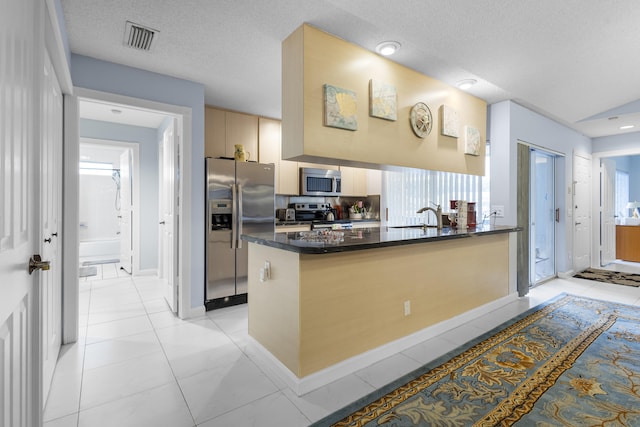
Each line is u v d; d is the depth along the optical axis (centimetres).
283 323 211
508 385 199
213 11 211
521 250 396
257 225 385
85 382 205
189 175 322
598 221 594
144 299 384
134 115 450
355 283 222
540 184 514
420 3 212
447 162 336
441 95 329
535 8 227
